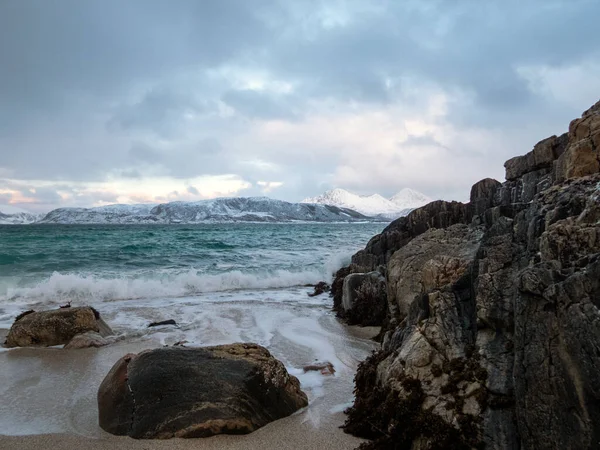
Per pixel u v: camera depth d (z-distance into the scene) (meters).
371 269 19.31
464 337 6.84
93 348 11.71
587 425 4.36
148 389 7.15
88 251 37.28
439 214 18.58
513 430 5.39
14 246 42.03
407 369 6.71
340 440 6.70
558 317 4.88
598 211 6.09
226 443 6.56
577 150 8.78
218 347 8.16
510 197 15.14
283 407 7.61
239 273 23.23
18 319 12.58
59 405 8.14
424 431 5.88
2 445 6.57
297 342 12.29
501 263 7.07
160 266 28.17
